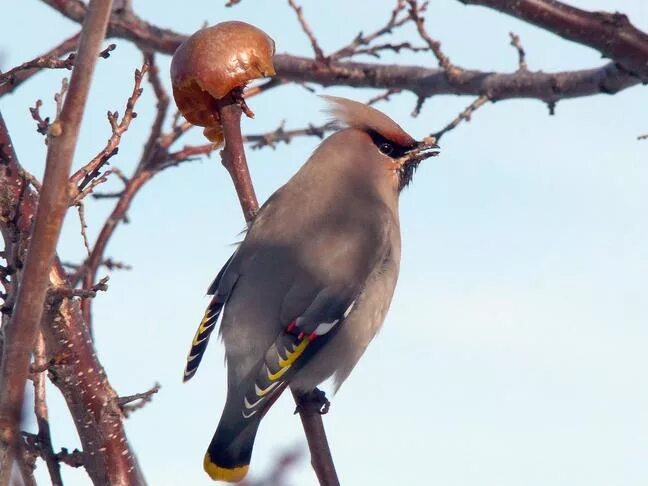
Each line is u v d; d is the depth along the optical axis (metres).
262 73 8.37
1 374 5.60
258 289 9.67
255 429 9.09
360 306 10.06
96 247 11.07
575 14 9.91
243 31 8.37
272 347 9.41
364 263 10.06
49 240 5.48
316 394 10.10
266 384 9.26
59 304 7.37
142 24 12.32
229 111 8.57
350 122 11.08
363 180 10.68
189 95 8.55
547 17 9.90
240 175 8.67
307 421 8.03
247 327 9.49
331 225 10.15
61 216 5.48
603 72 10.84
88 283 10.70
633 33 9.81
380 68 12.04
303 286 9.73
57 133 5.35
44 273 5.53
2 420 5.56
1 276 6.79
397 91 12.03
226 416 9.12
